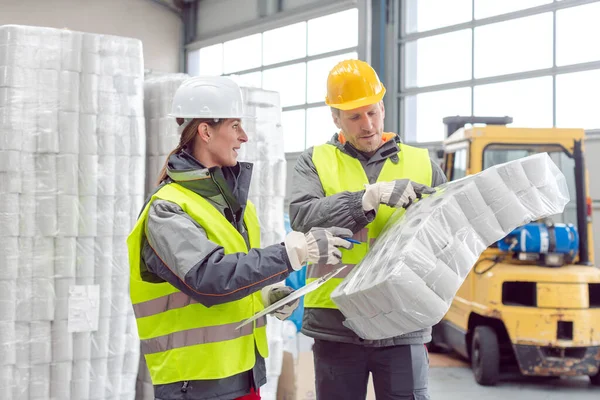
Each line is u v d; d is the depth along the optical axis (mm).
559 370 5281
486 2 9391
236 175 2084
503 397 5273
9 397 2748
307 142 12070
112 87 3014
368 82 2451
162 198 1892
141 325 1944
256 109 3529
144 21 14289
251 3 13344
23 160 2799
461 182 2068
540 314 5266
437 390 5488
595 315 5246
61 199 2861
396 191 2197
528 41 8867
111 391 2990
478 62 9461
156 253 1830
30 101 2818
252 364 2002
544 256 5625
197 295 1780
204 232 1851
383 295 1825
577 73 8328
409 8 10375
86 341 2914
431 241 1845
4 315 2742
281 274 1805
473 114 9492
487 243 1942
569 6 8359
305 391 4000
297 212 2416
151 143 3340
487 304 5484
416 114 10320
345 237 1903
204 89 1995
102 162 2973
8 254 2756
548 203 1991
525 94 8883
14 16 12367
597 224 8156
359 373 2465
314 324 2504
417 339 2408
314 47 11977
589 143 8211
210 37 14227
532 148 5922
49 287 2832
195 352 1901
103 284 2963
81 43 2932
